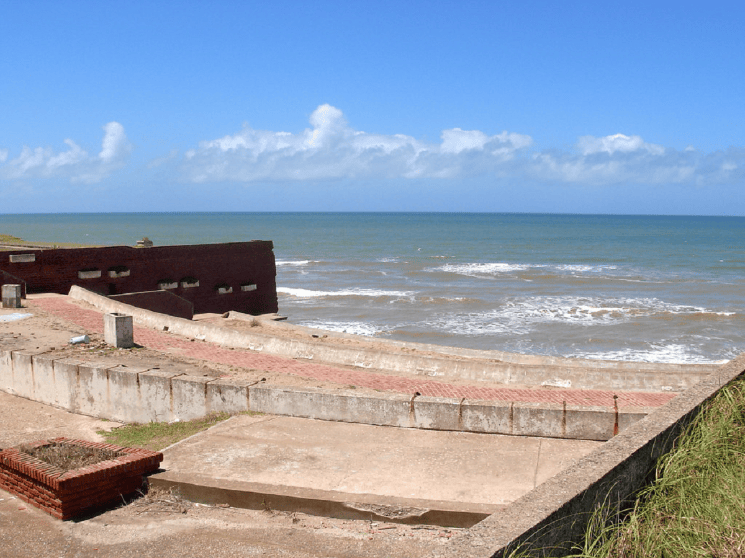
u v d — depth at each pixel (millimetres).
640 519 4992
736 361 8359
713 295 51438
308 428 9406
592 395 11562
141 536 6562
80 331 17047
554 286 57344
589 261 84312
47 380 12922
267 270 32375
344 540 6371
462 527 6520
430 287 56562
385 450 8445
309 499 6898
